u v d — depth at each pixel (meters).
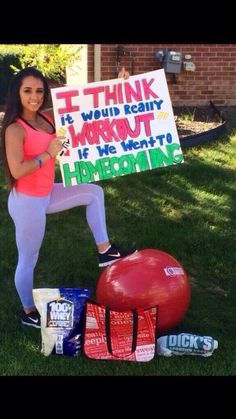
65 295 3.93
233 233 6.04
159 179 7.59
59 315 3.91
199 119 10.40
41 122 4.10
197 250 5.66
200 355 3.99
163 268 4.09
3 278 5.15
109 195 7.02
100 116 4.20
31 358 3.95
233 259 5.50
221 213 6.56
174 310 4.05
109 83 4.17
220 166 8.12
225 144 9.11
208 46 11.33
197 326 4.43
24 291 4.27
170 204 6.80
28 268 4.21
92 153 4.23
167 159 4.30
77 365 3.88
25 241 4.10
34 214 4.01
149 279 4.00
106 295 4.07
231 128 9.90
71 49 9.94
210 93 11.62
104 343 3.91
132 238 5.86
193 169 7.92
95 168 4.25
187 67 11.26
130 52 11.05
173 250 5.64
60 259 5.45
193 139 8.93
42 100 3.95
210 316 4.60
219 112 10.73
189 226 6.18
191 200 6.94
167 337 4.01
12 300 4.77
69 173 4.23
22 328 4.34
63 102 4.14
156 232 6.00
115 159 4.27
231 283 5.13
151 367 3.88
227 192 7.21
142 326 3.89
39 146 3.94
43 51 9.30
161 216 6.44
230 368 3.89
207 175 7.74
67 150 4.20
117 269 4.13
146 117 4.25
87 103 4.18
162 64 11.17
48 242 5.79
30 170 3.85
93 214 4.34
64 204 4.28
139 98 4.22
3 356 3.98
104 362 3.92
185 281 4.15
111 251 4.40
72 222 6.30
